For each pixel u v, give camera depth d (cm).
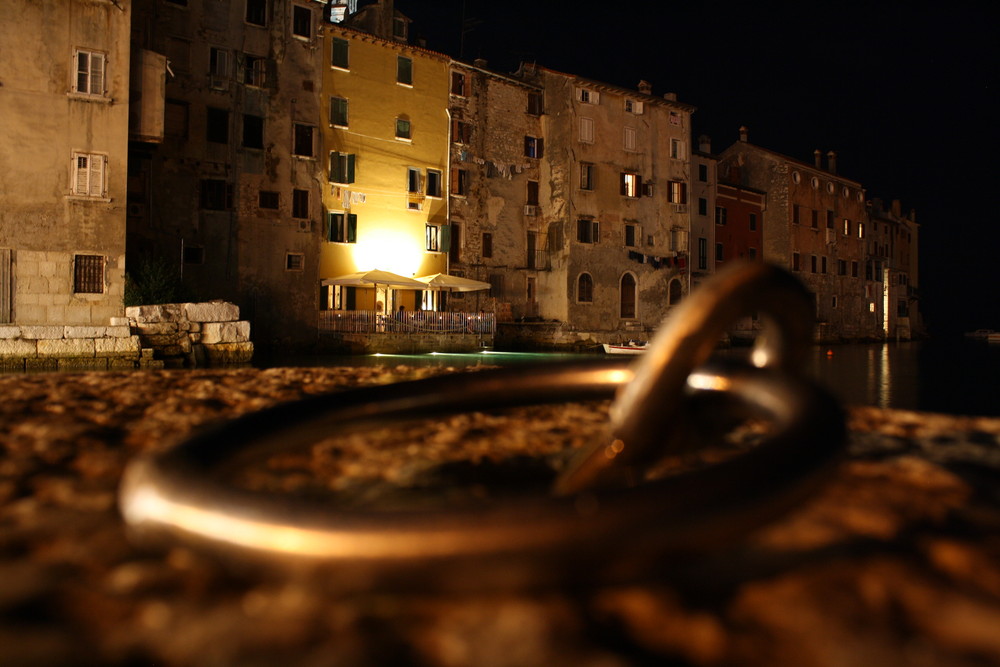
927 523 146
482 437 249
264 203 2858
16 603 106
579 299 3847
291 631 98
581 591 111
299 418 163
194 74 2702
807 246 5334
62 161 2141
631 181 4078
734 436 246
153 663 88
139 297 2308
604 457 138
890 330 6706
